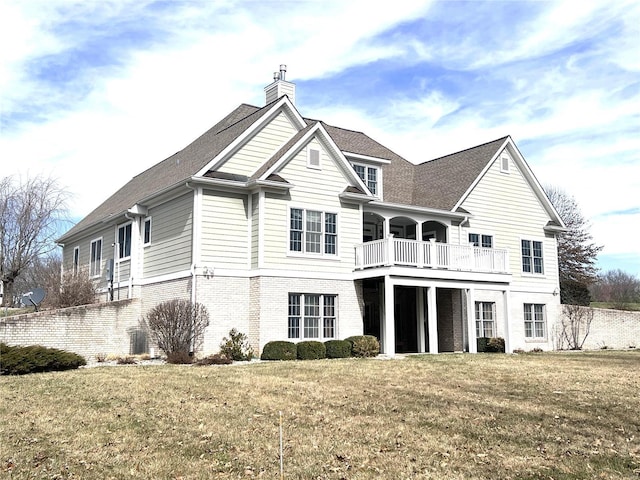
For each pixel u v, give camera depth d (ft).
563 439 28.48
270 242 67.31
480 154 93.40
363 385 42.96
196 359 60.49
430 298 72.28
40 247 128.67
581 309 97.81
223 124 84.53
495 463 24.76
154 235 74.28
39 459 25.46
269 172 67.26
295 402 36.65
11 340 62.03
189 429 30.19
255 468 24.27
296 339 68.08
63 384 42.65
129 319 71.87
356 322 72.79
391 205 77.56
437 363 57.36
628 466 24.50
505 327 79.00
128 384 42.65
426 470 23.84
